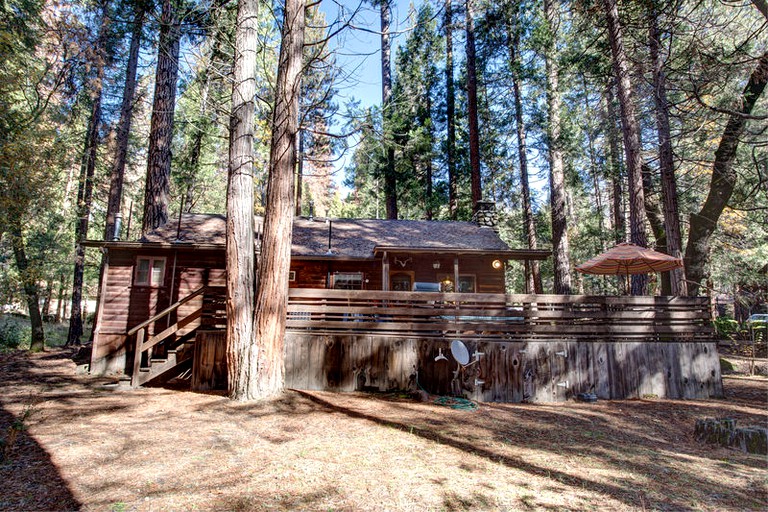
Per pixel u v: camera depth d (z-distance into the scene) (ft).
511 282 105.19
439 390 25.80
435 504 11.30
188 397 23.45
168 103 45.34
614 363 27.07
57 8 37.88
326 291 26.86
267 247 24.13
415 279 44.62
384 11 26.43
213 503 11.00
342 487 12.22
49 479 12.28
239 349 23.17
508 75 64.69
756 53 32.71
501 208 90.12
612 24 37.17
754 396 27.73
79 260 56.75
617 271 37.83
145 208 44.04
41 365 37.14
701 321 28.27
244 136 24.59
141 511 10.46
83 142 61.05
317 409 21.30
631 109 37.70
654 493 12.67
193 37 31.01
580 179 70.59
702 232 44.21
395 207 72.43
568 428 19.80
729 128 38.01
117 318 37.45
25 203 32.09
